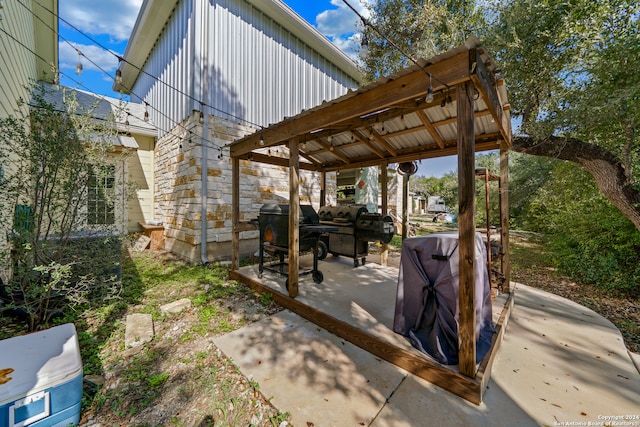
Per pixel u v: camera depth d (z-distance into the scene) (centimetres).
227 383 204
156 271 500
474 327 186
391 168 1170
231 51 605
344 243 536
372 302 328
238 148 438
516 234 1106
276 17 682
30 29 529
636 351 268
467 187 188
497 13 541
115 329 283
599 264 475
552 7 452
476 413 172
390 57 697
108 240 296
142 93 908
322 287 388
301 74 761
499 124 258
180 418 173
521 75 508
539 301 373
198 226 558
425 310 233
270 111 683
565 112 436
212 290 402
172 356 239
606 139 460
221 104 588
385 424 164
